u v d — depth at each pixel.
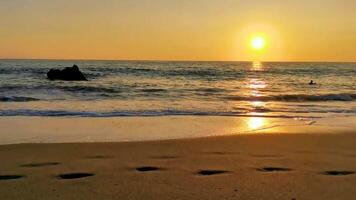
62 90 28.81
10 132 12.42
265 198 5.79
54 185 6.39
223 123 14.98
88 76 51.88
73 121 15.02
